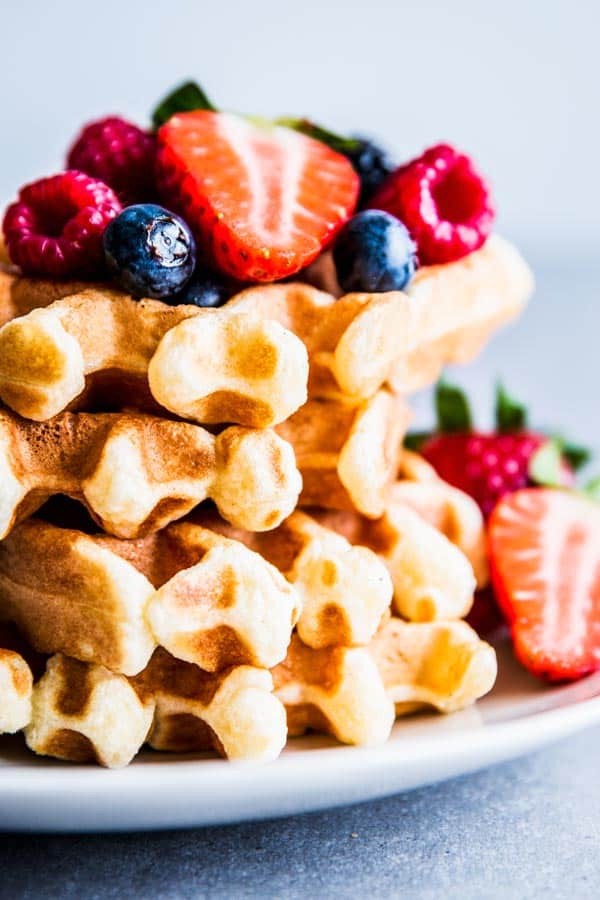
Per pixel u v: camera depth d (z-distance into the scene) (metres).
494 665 0.38
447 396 0.46
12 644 0.37
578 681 0.40
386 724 0.36
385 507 0.39
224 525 0.37
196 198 0.38
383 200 0.40
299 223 0.38
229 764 0.35
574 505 0.44
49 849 0.36
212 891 0.35
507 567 0.42
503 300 0.41
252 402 0.36
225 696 0.35
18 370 0.35
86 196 0.37
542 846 0.36
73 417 0.36
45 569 0.36
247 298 0.37
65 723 0.35
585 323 0.86
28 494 0.36
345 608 0.36
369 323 0.37
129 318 0.36
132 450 0.35
